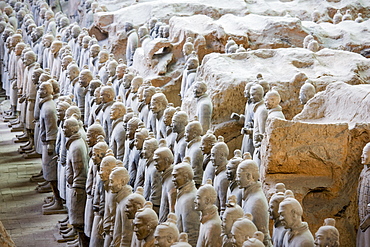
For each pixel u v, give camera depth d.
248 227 6.41
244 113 12.00
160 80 15.27
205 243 7.21
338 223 8.48
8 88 19.67
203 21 15.91
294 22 15.47
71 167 10.78
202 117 11.45
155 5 18.73
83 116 14.63
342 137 8.55
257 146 9.58
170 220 6.68
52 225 12.23
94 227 9.62
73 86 14.91
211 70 12.55
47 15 22.28
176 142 10.35
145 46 15.88
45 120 12.55
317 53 13.04
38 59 19.23
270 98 10.02
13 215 12.70
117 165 8.60
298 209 6.66
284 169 8.70
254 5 19.02
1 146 16.97
